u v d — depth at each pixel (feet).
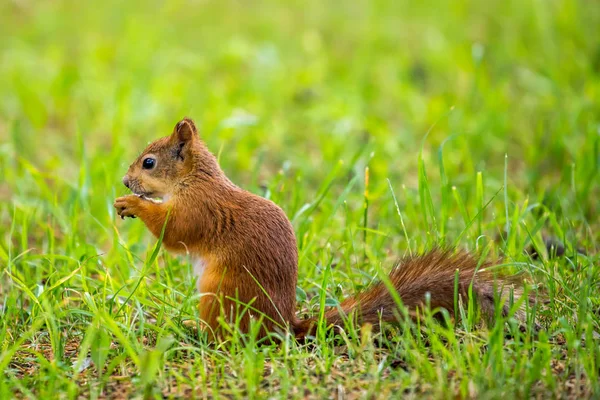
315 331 27.96
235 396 23.99
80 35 76.02
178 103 58.95
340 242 37.45
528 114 56.44
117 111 54.54
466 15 76.23
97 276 36.04
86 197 39.37
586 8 71.77
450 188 40.50
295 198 38.40
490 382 23.80
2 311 30.86
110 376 25.66
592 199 42.42
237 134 53.57
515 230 32.76
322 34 76.48
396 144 50.96
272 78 63.26
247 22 79.66
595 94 55.16
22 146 49.70
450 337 25.05
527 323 26.48
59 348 26.68
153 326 27.55
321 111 56.29
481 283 27.66
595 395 23.58
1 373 24.56
